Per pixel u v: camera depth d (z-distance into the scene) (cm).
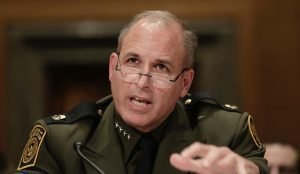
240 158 299
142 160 350
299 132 802
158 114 342
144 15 343
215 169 293
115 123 355
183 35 346
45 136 351
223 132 367
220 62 791
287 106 804
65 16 798
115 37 794
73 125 358
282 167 597
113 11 795
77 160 347
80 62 800
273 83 803
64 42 800
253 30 798
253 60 798
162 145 353
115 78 342
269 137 802
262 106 801
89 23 794
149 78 336
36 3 802
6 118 801
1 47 801
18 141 802
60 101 813
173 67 341
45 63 802
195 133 365
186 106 383
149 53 334
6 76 802
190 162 289
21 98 802
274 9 803
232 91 793
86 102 374
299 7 802
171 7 794
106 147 352
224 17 795
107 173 346
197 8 794
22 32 799
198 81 795
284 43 803
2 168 619
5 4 805
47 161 348
